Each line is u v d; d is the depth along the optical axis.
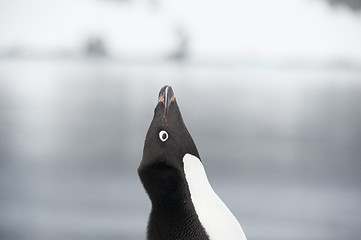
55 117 55.06
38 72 148.38
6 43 178.75
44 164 30.81
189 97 76.44
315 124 48.50
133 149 36.88
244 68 170.50
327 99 72.00
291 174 27.86
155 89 93.19
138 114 58.97
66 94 83.31
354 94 78.69
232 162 31.44
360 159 32.19
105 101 73.25
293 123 49.34
